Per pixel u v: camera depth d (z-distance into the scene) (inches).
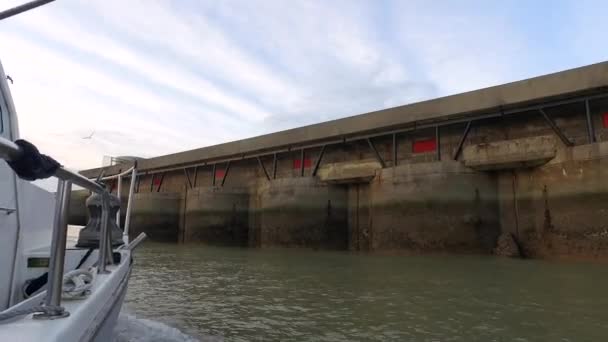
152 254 751.7
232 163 1141.7
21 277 126.0
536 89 638.5
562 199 591.8
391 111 808.9
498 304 295.1
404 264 552.4
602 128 606.5
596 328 233.0
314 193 860.6
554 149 608.1
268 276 449.4
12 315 70.1
